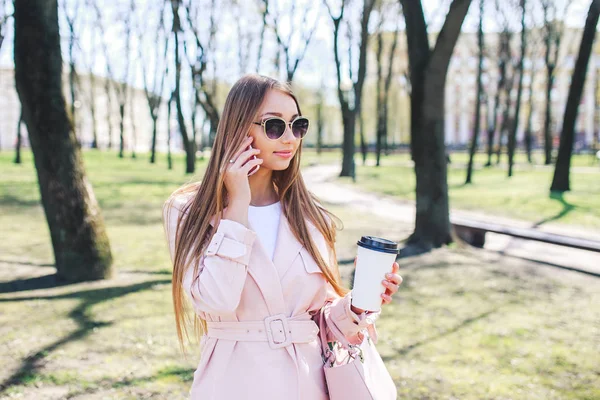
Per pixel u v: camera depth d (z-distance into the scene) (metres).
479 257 8.15
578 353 4.32
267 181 1.71
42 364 3.99
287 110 1.60
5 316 5.11
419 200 8.99
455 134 77.25
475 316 5.30
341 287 1.75
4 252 8.35
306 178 26.69
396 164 41.62
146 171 29.09
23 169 25.94
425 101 8.70
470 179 22.56
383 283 1.51
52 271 6.96
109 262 6.65
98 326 4.86
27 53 5.92
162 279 6.62
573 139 17.41
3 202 14.48
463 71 71.56
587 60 16.81
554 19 28.39
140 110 75.12
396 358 4.24
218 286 1.42
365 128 66.12
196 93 16.45
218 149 1.58
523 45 25.86
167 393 3.56
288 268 1.57
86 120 63.81
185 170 28.58
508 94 34.06
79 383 3.68
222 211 1.57
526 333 4.80
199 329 1.79
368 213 13.83
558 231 10.61
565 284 6.57
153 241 9.51
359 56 25.64
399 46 36.69
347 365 1.52
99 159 37.94
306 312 1.60
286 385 1.47
